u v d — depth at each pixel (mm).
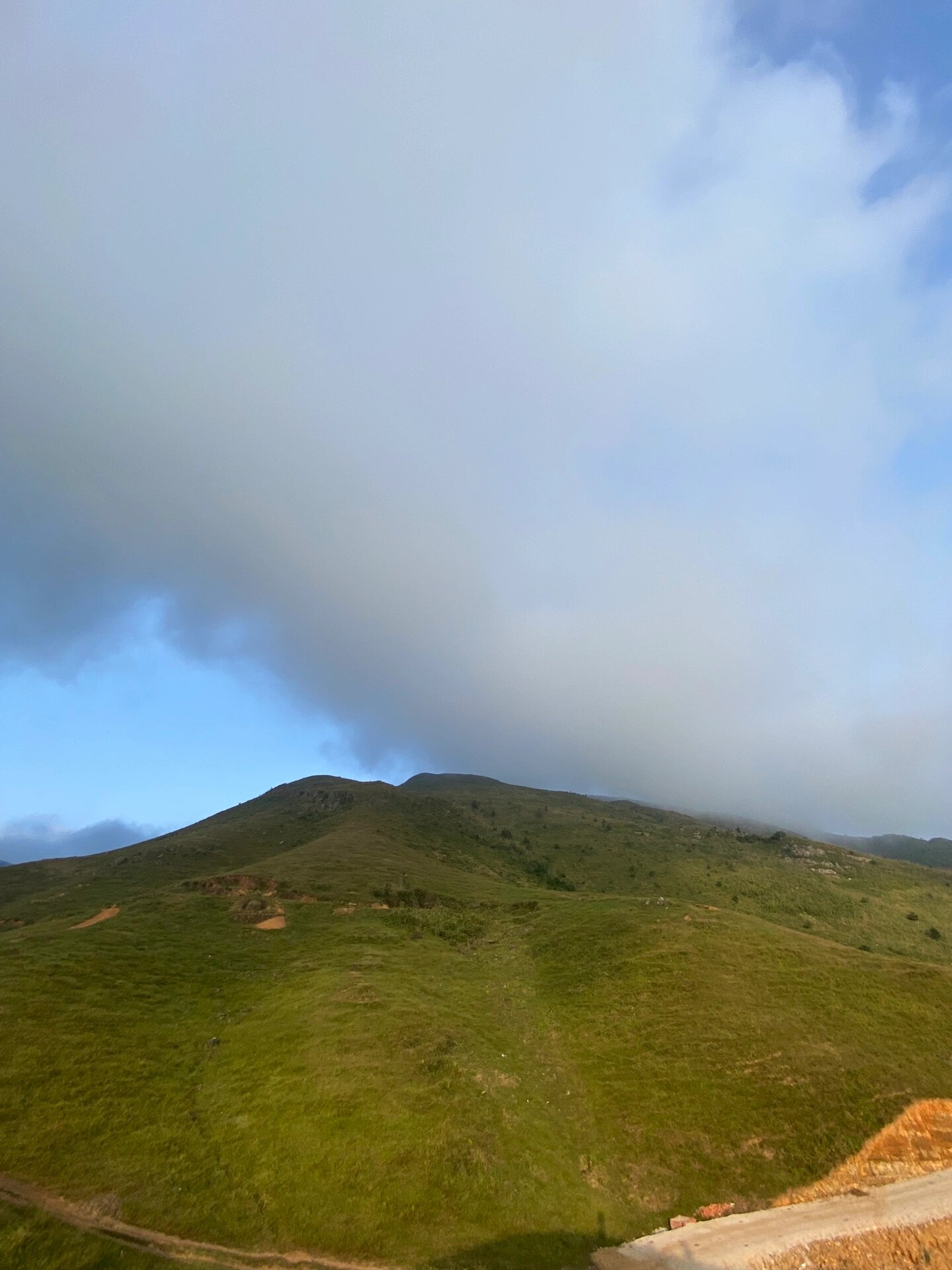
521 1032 48812
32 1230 24641
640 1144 36062
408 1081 37031
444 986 54688
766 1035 45344
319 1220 27094
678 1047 44812
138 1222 26094
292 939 62281
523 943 69375
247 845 131125
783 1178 33531
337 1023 43000
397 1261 25469
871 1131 36500
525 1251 26922
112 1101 33625
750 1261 26969
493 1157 32188
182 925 61375
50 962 48281
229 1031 43344
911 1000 50625
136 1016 42688
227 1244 25578
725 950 59125
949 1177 33875
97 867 122812
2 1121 30812
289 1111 33844
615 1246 28250
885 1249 27781
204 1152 30844
